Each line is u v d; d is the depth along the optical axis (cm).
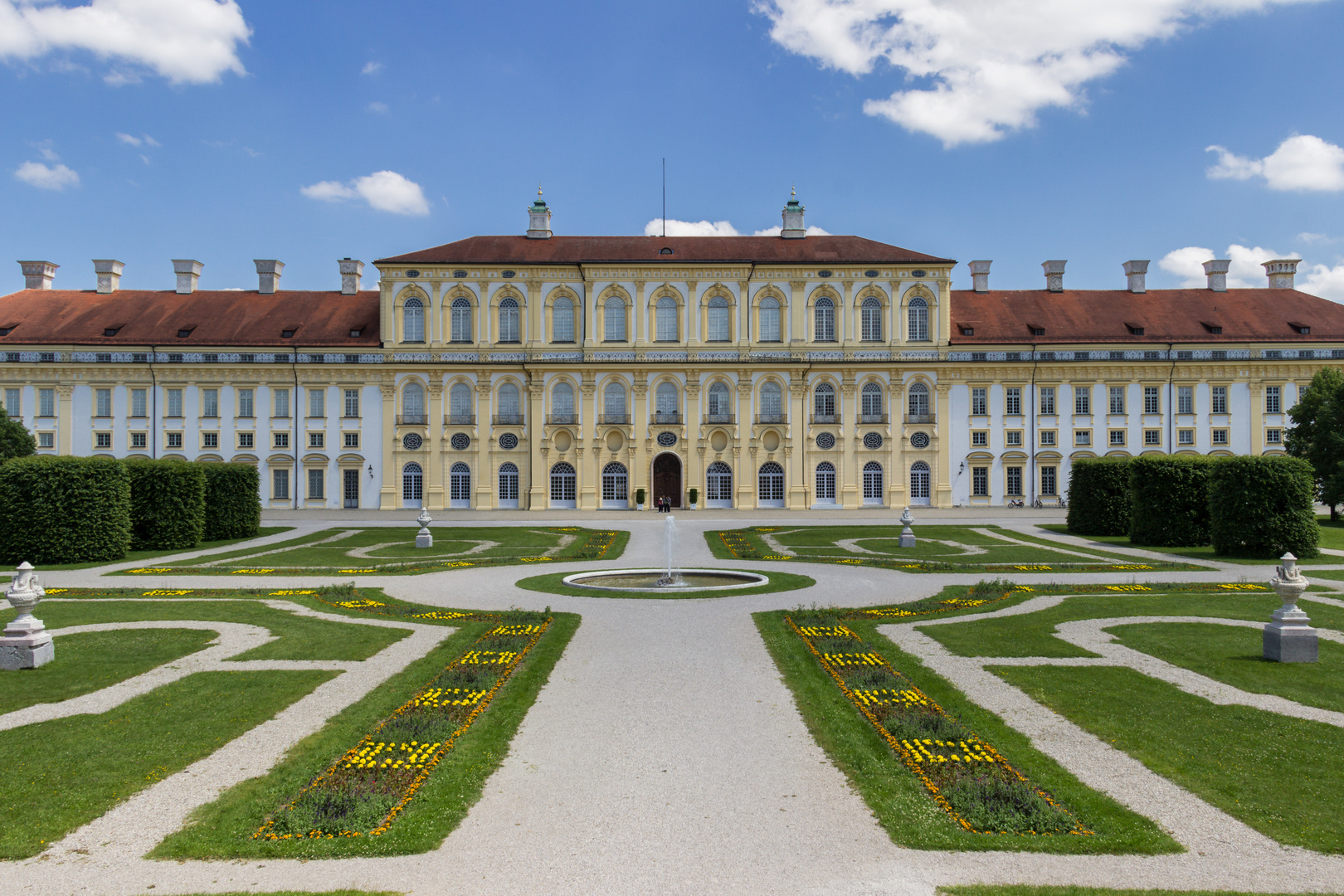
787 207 7700
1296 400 6906
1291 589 1609
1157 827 922
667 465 6975
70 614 2127
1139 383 6962
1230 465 3491
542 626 1958
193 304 7312
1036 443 6975
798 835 915
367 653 1714
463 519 5769
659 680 1516
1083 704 1355
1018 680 1495
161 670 1579
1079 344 6950
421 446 6962
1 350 6788
